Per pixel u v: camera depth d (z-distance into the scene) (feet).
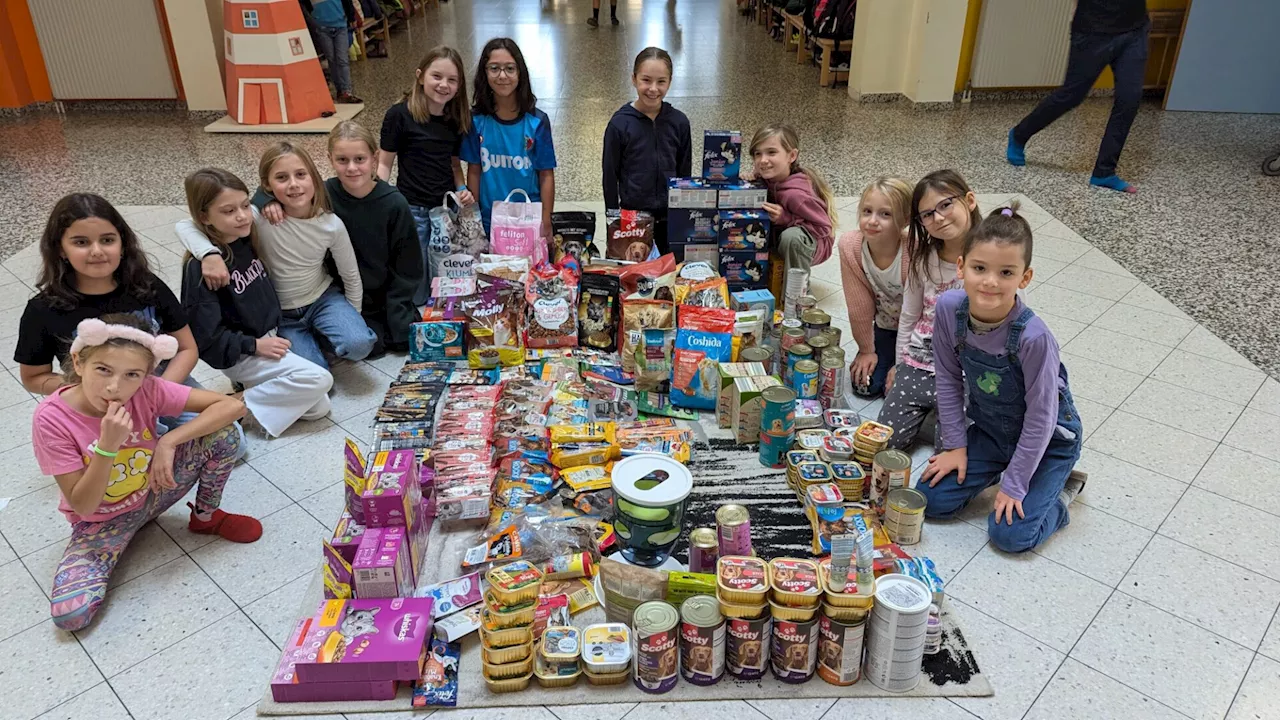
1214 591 6.72
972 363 7.05
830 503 6.88
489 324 9.59
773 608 5.65
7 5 21.58
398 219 10.28
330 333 9.78
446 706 5.66
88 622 6.37
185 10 21.04
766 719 5.58
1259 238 14.16
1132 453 8.48
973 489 7.47
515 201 11.96
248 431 8.96
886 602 5.57
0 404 9.37
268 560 7.09
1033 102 23.57
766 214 10.59
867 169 17.80
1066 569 6.95
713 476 7.99
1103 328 11.08
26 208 15.67
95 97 23.03
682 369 9.02
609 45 30.48
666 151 11.77
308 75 21.07
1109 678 5.91
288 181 9.11
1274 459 8.38
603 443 8.11
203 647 6.20
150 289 7.43
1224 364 10.19
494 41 11.12
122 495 6.62
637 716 5.60
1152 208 15.57
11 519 7.59
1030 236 6.48
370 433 8.91
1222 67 21.65
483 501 7.23
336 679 5.65
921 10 21.81
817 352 9.06
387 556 6.05
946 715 5.61
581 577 6.71
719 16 37.06
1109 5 15.53
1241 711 5.66
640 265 10.05
